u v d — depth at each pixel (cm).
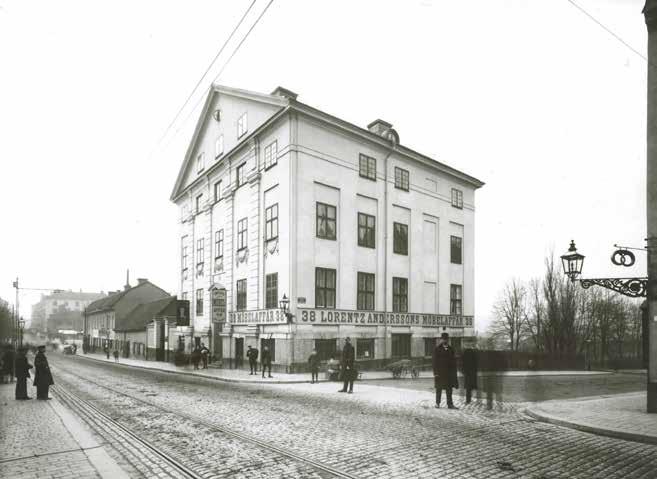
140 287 7350
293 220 2839
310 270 2892
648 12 1255
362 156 3288
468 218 4156
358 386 2000
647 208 1227
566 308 4597
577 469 706
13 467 701
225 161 3694
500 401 1441
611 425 991
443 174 3925
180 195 4656
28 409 1326
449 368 1302
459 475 668
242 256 3397
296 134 2923
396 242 3459
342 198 3111
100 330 8075
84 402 1484
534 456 775
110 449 835
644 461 756
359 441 869
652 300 1192
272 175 3077
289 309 2789
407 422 1065
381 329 3222
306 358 2792
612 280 1233
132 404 1420
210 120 4059
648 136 1240
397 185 3509
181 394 1689
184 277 4547
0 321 7469
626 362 4400
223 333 3491
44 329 15375
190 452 802
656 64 1238
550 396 1672
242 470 694
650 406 1177
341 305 3027
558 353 3916
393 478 653
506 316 6444
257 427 1009
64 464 718
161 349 5019
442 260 3828
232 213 3588
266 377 2481
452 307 3894
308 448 817
